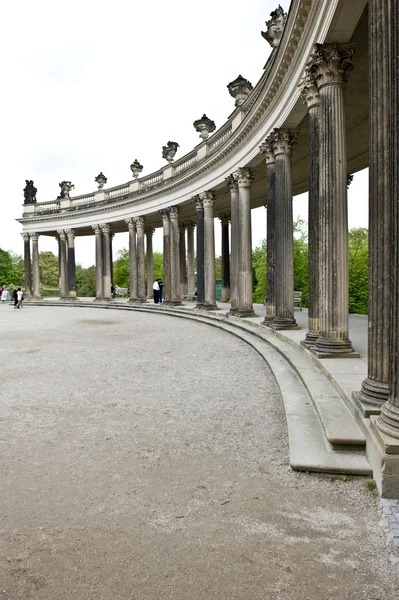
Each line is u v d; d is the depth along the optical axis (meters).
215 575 4.43
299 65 15.70
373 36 7.40
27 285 64.69
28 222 64.19
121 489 6.34
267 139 20.36
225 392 11.79
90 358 17.36
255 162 25.36
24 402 11.12
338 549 4.80
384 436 6.03
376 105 7.40
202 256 35.97
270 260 21.95
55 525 5.43
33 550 4.92
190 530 5.25
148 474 6.84
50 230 62.06
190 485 6.43
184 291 52.41
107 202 53.22
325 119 12.20
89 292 117.19
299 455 6.98
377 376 7.50
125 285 97.75
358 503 5.76
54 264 134.75
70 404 10.88
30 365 16.05
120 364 16.00
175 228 42.03
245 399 11.06
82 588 4.28
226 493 6.15
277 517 5.49
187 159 38.53
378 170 7.43
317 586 4.23
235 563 4.61
